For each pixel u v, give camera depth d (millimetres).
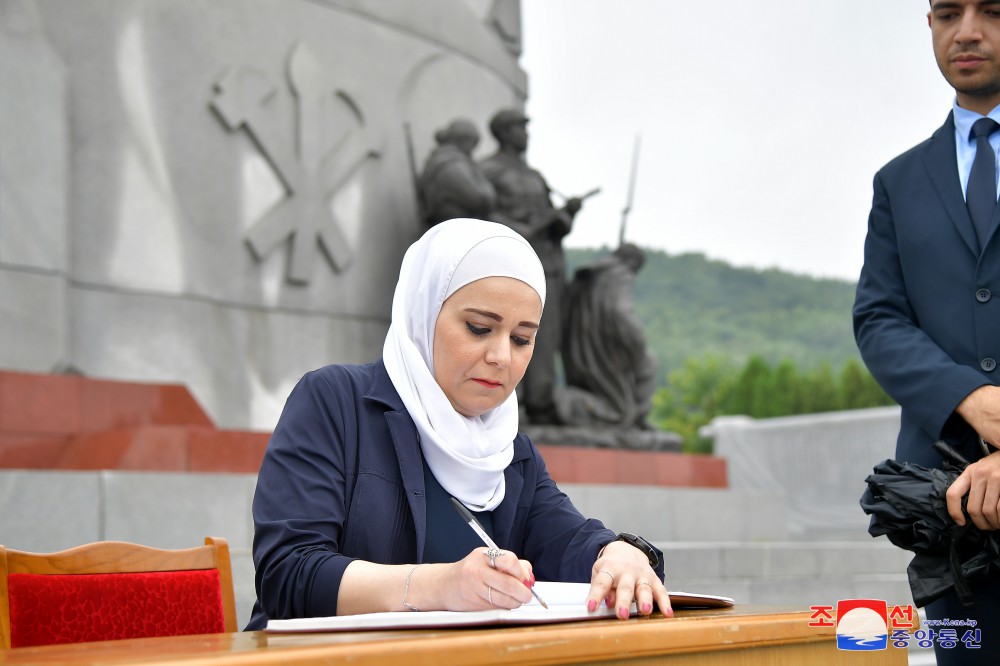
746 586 7098
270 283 8516
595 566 1939
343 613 1869
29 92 7375
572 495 7848
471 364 2238
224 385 8148
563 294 9602
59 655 1384
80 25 7891
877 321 2777
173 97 8219
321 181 8844
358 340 8953
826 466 12328
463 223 2301
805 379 32406
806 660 1692
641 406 9641
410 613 1617
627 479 9000
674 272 76375
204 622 2455
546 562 2373
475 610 1715
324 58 9094
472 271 2230
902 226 2779
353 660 1247
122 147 7930
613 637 1441
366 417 2258
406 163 9500
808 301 76125
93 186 7770
